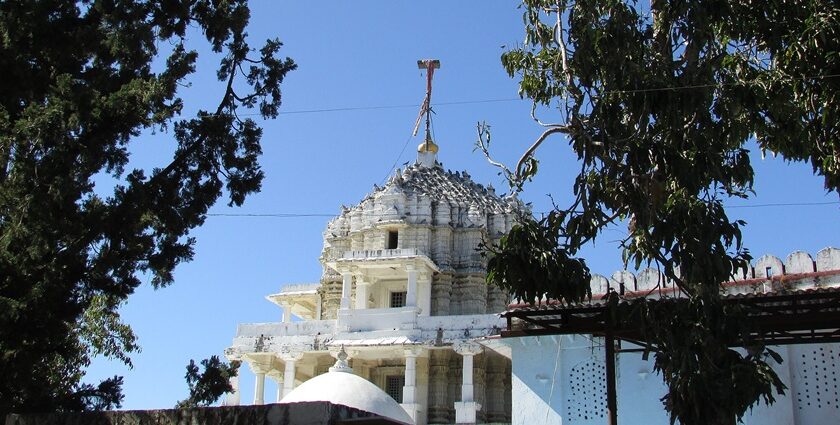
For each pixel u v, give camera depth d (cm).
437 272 5878
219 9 2569
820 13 1959
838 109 1950
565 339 2988
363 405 3891
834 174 2006
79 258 2302
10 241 2192
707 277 1827
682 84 1905
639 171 1914
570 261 1956
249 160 2589
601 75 1958
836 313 1962
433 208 6156
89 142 2322
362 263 5603
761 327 2000
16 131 2228
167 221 2441
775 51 2011
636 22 1972
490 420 5375
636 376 2870
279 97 2650
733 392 1742
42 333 2242
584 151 1956
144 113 2366
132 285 2416
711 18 1955
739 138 2008
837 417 2659
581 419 2902
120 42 2408
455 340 5166
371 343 5250
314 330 5450
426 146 6775
